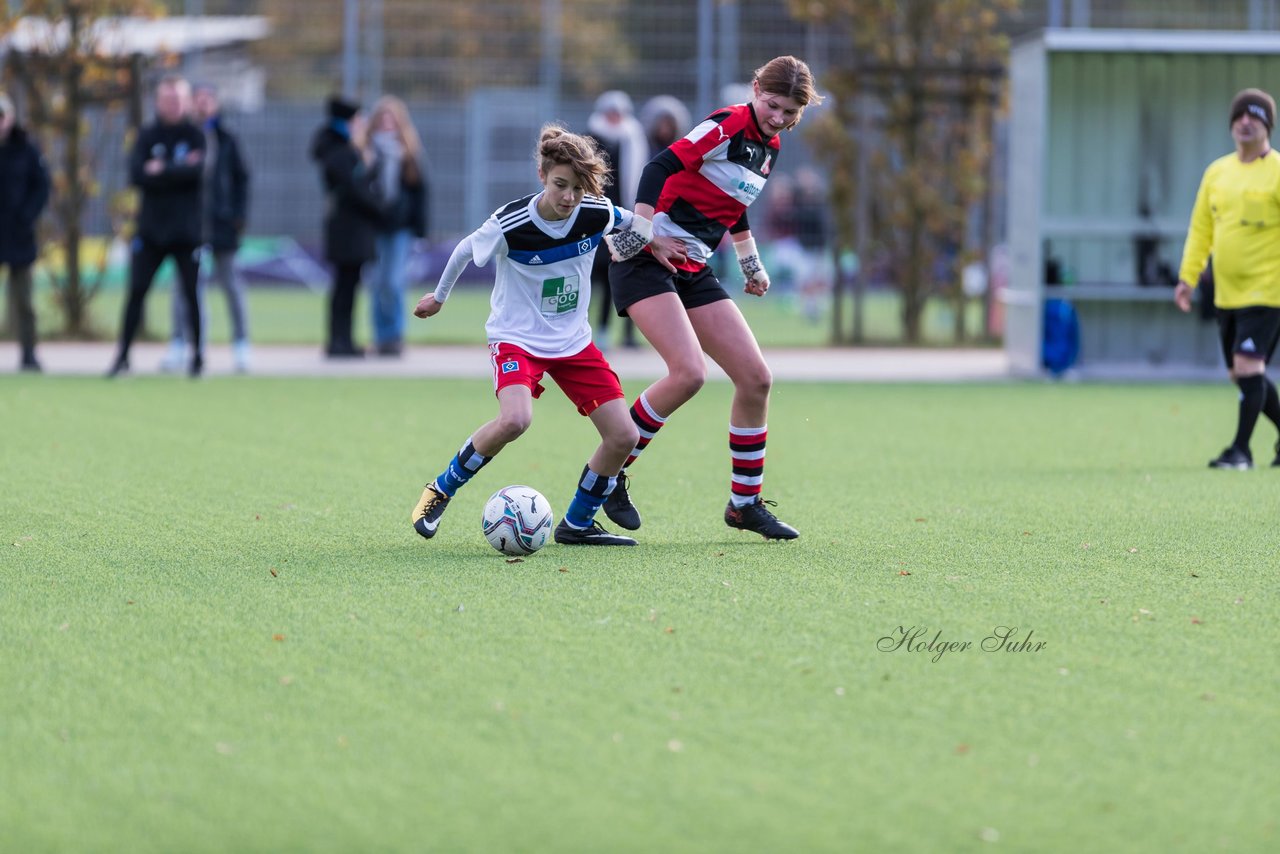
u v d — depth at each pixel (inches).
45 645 701.9
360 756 557.0
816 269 3462.1
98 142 2662.4
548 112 3006.9
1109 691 636.7
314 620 748.0
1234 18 2810.0
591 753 559.5
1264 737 580.1
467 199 3548.2
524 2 2952.8
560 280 920.9
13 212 2102.6
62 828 494.6
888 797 519.2
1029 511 1096.2
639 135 2431.1
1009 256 2391.7
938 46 2748.5
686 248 951.6
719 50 2876.5
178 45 3063.5
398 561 896.9
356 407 1769.2
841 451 1453.0
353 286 2374.5
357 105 2326.5
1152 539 981.2
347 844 481.1
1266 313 1320.1
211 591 812.6
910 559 910.4
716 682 644.7
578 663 672.4
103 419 1620.3
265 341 2741.1
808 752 561.0
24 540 956.6
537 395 948.0
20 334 2153.1
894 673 659.4
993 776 538.6
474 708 609.9
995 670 666.2
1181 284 1393.9
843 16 2755.9
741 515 980.6
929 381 2197.3
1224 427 1669.5
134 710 608.4
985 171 2768.2
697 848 478.0
